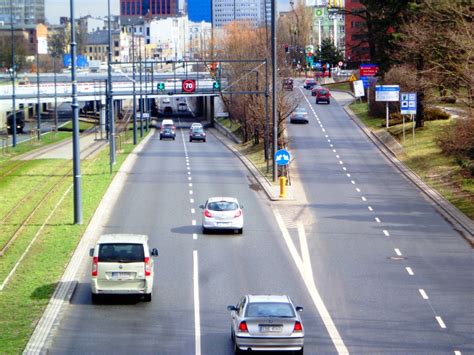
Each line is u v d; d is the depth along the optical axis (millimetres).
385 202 91188
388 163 121000
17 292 52625
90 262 61781
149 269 50781
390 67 148625
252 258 64312
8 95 197375
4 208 87438
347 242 70562
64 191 98562
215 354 41281
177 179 110062
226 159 137250
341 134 155125
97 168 121438
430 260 63781
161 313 49188
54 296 51750
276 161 100688
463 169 104750
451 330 45688
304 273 59562
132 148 157750
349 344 43062
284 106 141875
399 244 69750
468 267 61406
